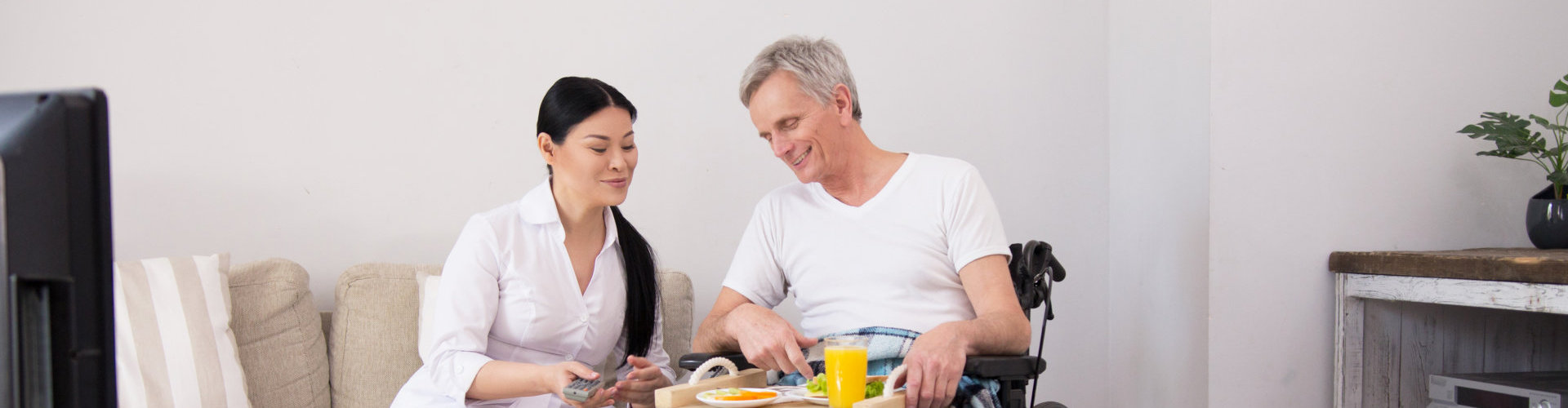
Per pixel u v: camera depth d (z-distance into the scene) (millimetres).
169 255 1914
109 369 482
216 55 1945
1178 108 2139
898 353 1457
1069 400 2373
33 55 1861
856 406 1102
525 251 1538
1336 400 2117
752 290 1655
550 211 1544
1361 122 2168
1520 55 2322
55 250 459
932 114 2279
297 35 1984
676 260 2150
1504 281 1761
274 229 1972
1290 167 2102
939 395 1219
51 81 1870
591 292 1596
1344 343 2107
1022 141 2342
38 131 461
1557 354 2312
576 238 1584
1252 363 2068
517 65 2088
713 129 2174
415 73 2043
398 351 1841
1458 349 2217
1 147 463
